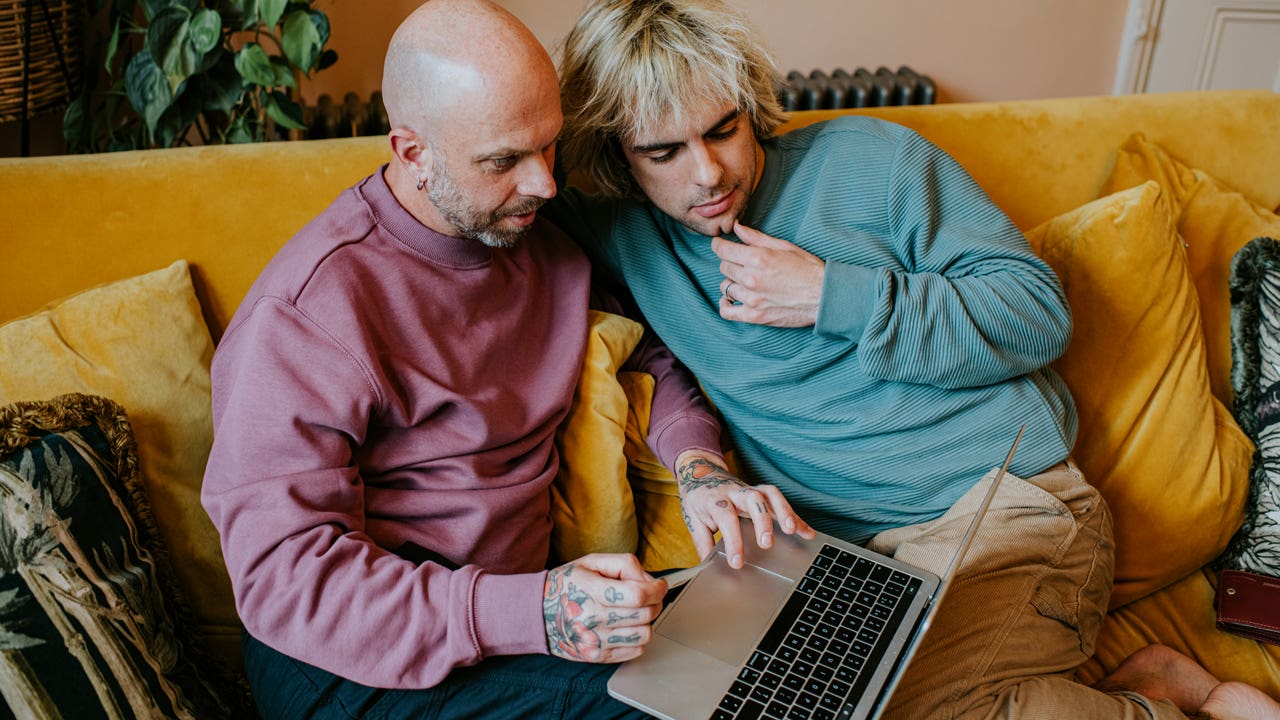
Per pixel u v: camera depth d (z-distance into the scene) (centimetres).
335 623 98
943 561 120
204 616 125
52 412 108
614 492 127
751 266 121
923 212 125
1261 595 134
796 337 127
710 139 119
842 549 119
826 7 253
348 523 104
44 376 115
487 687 102
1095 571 124
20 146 213
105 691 101
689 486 123
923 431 126
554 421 126
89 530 106
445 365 113
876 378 126
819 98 241
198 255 129
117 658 103
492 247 119
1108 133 165
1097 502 126
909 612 110
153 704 105
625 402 130
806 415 129
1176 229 159
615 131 122
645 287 136
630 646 96
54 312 118
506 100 100
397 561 102
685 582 112
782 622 108
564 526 129
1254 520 140
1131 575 140
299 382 102
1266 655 134
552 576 98
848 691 101
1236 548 141
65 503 104
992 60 268
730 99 115
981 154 161
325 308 105
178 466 121
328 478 103
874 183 127
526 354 124
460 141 102
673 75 112
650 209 136
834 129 130
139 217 128
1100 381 141
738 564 112
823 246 126
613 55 115
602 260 142
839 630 108
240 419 102
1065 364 142
